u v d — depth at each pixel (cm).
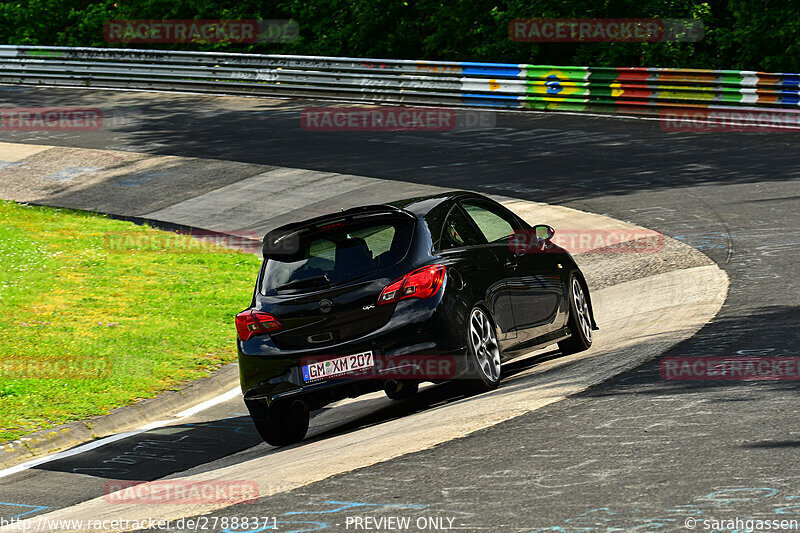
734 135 7919
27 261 5353
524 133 8694
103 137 9556
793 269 3962
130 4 14638
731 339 2845
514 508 1647
